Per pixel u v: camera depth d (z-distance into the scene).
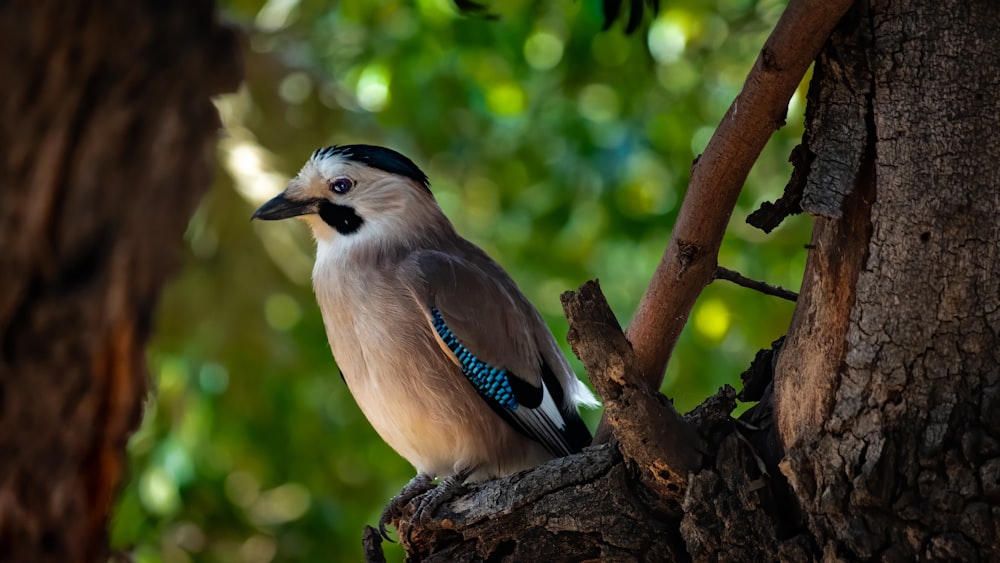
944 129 4.94
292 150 12.59
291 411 14.39
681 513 5.71
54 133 3.55
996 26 4.93
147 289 3.75
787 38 5.03
